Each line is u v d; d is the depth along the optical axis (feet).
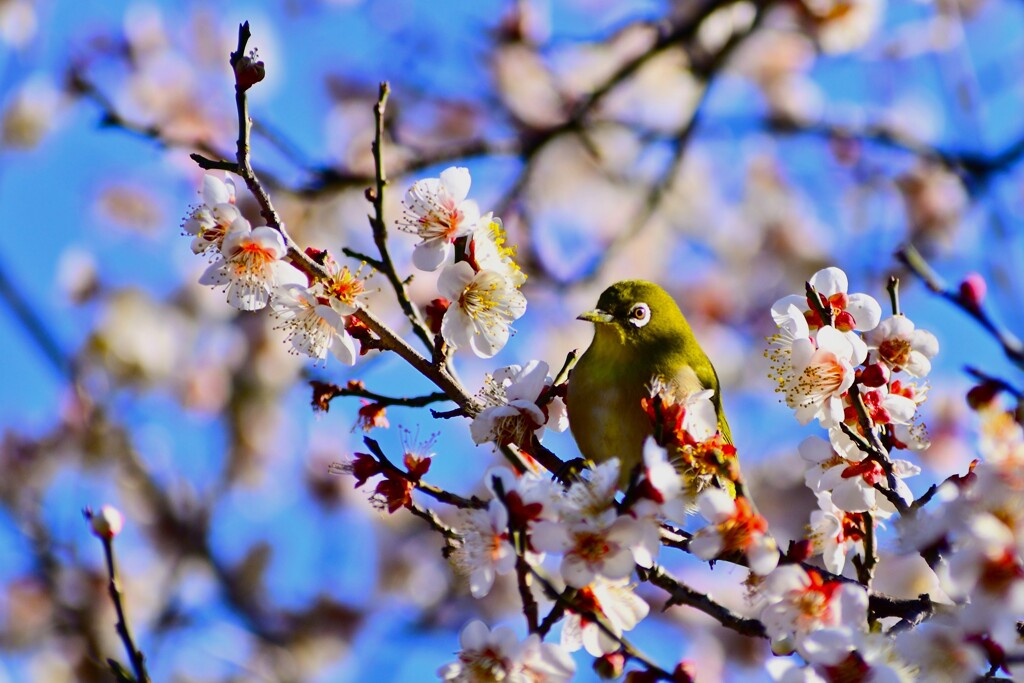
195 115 47.32
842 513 19.97
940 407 46.14
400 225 19.97
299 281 19.29
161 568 47.47
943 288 20.16
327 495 50.83
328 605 48.52
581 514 16.26
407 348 20.31
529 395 20.62
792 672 15.98
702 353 27.48
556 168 50.90
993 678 16.26
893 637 16.48
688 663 16.99
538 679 16.52
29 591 45.32
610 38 47.62
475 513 17.20
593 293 51.16
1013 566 15.51
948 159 47.03
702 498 16.80
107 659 19.39
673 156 44.91
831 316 19.17
